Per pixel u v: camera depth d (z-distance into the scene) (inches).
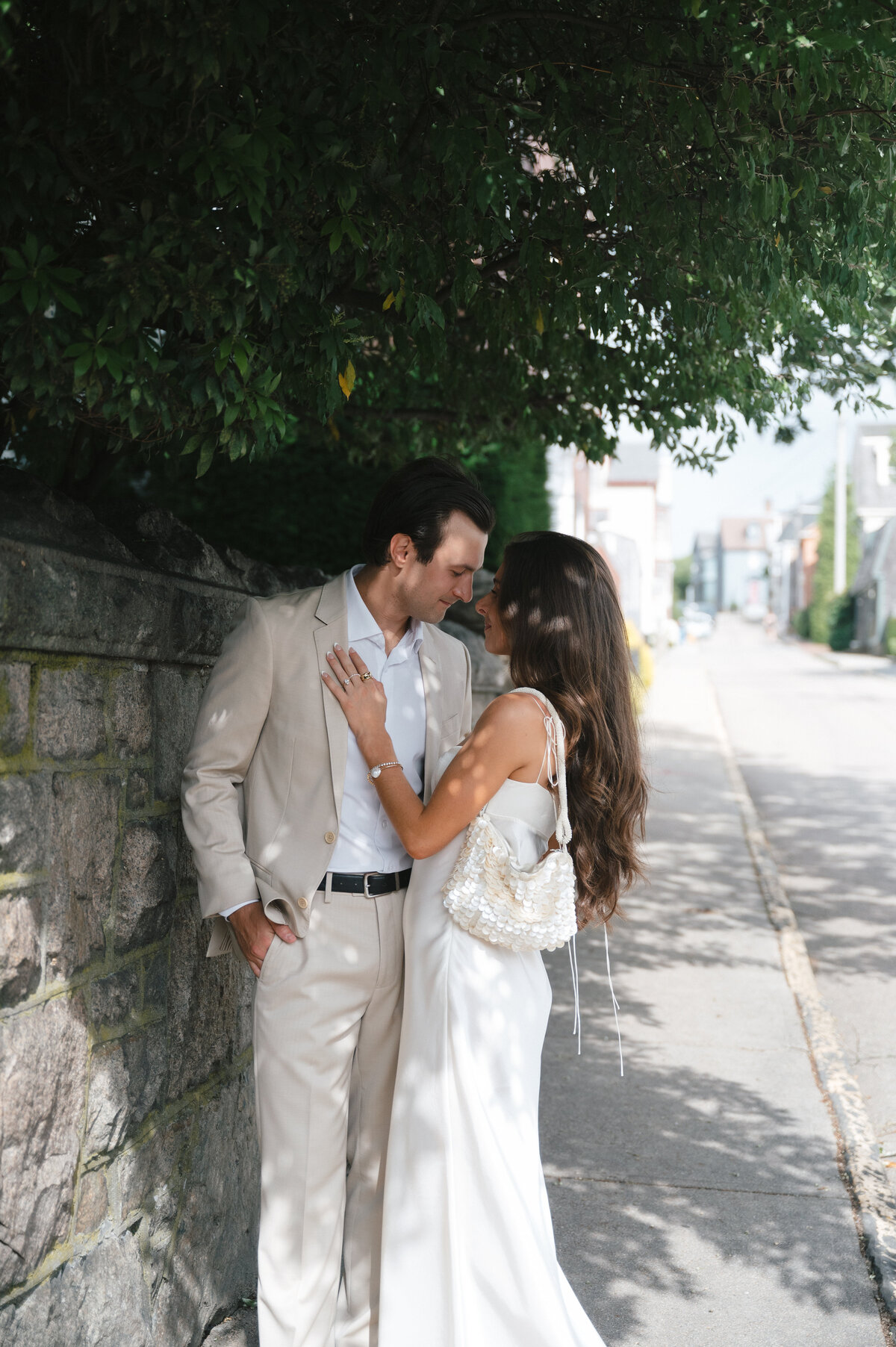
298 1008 92.0
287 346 93.4
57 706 81.4
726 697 940.0
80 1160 85.0
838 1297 119.2
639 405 171.6
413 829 90.7
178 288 76.8
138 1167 94.3
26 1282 77.8
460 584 95.5
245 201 80.1
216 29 69.6
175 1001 102.0
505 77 106.0
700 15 82.7
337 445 215.2
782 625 2822.3
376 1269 101.3
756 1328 113.3
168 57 69.6
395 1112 93.1
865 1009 219.5
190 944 105.0
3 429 111.0
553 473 657.6
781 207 104.0
